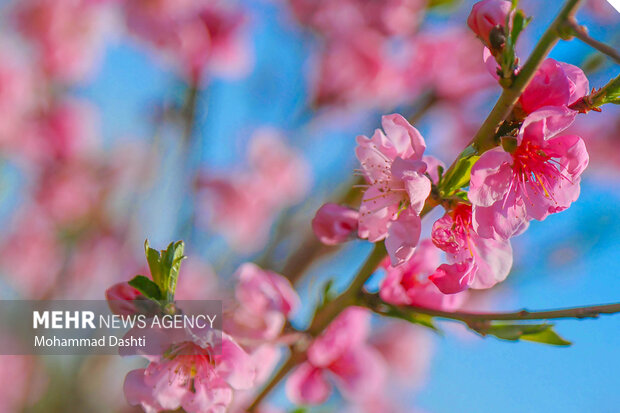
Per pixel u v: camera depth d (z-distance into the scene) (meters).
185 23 0.82
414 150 0.54
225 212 0.89
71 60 0.97
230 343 0.54
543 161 0.53
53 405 0.78
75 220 0.93
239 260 0.83
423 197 0.52
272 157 0.92
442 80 0.83
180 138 0.78
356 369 0.60
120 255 0.86
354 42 0.84
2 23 0.95
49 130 0.96
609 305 0.53
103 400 0.77
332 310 0.56
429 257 0.56
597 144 0.91
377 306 0.56
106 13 0.98
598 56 0.66
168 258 0.53
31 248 0.96
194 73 0.80
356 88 0.85
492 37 0.52
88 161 0.96
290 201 0.86
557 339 0.54
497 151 0.52
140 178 0.83
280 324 0.57
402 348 0.95
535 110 0.52
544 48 0.51
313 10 0.83
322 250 0.70
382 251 0.55
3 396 0.79
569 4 0.50
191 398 0.54
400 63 0.85
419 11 0.82
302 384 0.60
